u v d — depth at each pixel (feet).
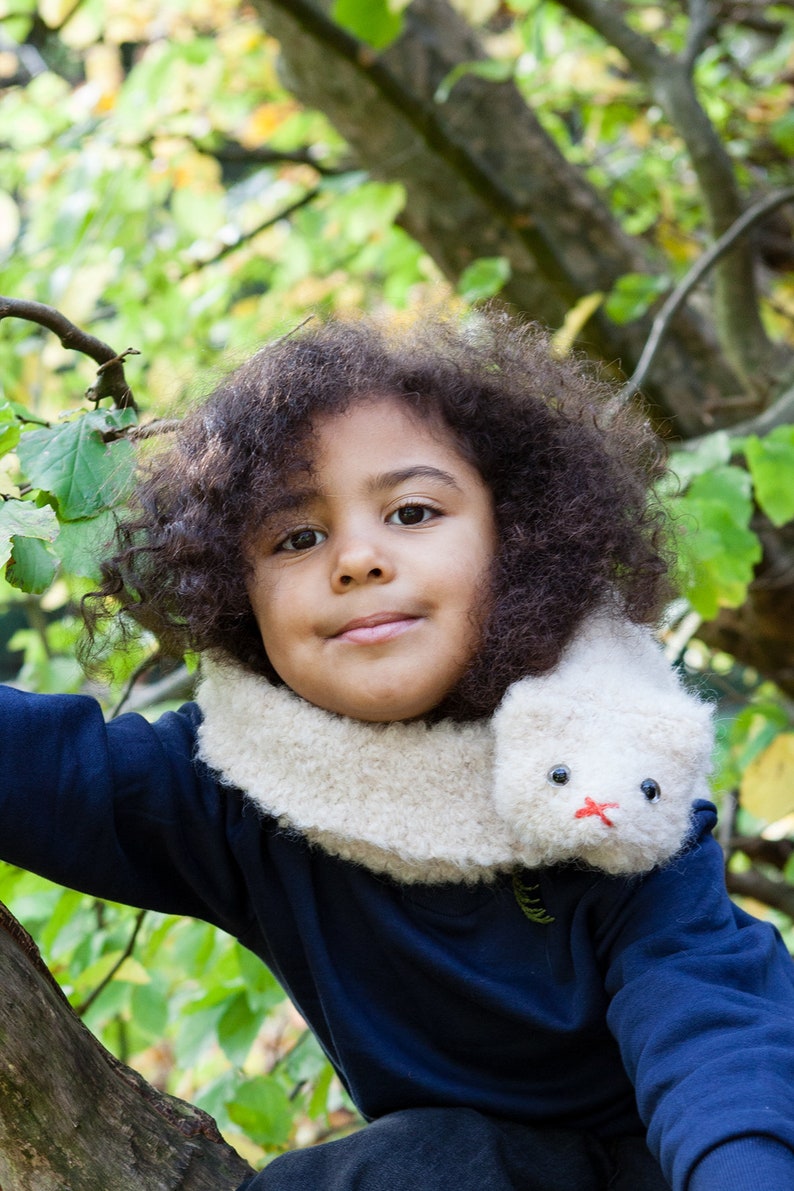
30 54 15.37
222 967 6.68
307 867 4.17
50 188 13.03
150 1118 4.03
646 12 15.12
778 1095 3.19
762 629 10.28
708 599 6.51
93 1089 3.90
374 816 3.97
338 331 4.54
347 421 4.10
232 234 13.66
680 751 3.79
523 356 4.71
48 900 6.96
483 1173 3.66
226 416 4.28
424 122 9.62
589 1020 3.82
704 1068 3.29
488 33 15.47
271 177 14.30
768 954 3.77
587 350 10.72
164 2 13.29
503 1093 3.96
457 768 3.99
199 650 4.31
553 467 4.40
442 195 10.85
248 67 13.61
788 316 12.34
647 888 3.88
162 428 4.61
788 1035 3.37
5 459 4.99
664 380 10.64
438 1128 3.78
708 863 3.99
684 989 3.54
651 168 14.52
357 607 3.91
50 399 13.60
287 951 4.22
